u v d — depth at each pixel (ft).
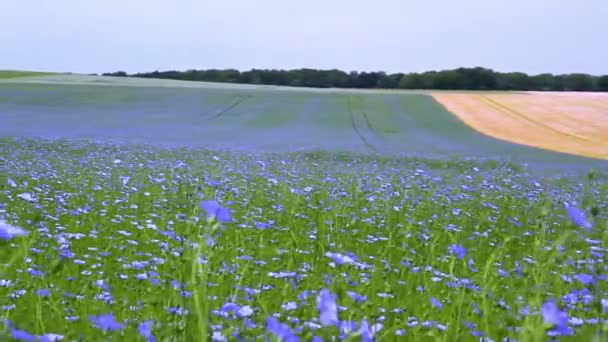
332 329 10.40
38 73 320.50
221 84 299.79
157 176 52.65
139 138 116.67
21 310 14.52
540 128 161.68
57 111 171.53
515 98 226.38
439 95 240.32
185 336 10.68
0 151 74.43
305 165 75.97
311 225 30.91
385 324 13.88
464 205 43.34
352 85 391.86
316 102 212.64
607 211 40.96
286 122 166.61
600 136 149.59
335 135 141.90
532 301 13.43
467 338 13.70
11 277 17.01
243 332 11.28
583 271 21.88
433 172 75.41
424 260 22.49
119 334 12.34
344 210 34.88
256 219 31.91
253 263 19.88
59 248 20.74
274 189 47.42
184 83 290.76
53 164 61.72
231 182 48.93
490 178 67.36
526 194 52.47
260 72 404.36
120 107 187.11
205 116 175.22
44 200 35.65
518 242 29.76
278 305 15.46
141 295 16.02
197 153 86.99
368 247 25.57
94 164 63.10
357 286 17.11
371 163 88.07
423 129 158.81
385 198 41.37
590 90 350.43
